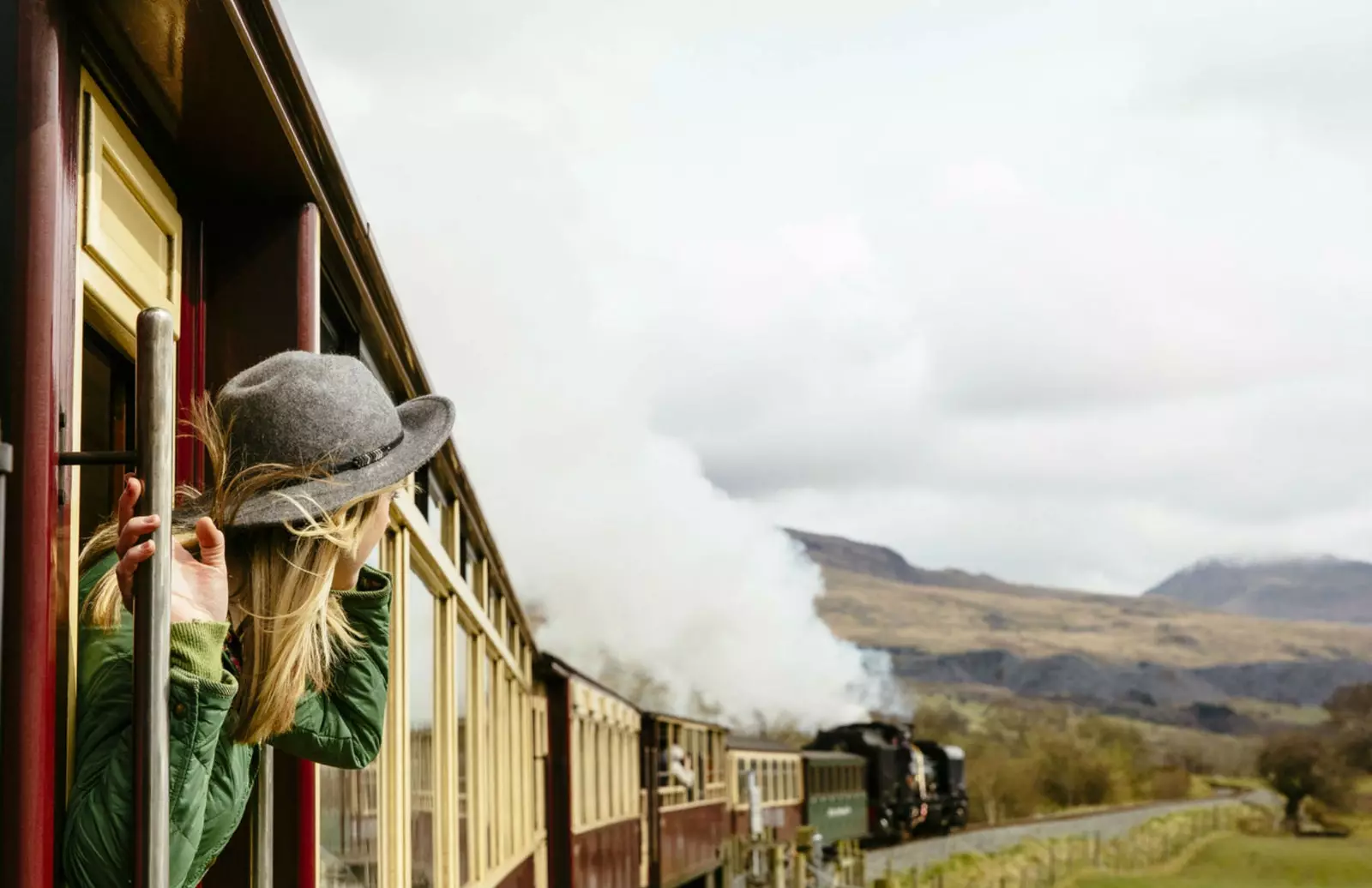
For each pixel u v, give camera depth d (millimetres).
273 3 2400
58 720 1863
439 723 5523
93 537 2055
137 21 2268
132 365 2680
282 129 2801
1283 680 185875
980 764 130875
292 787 3271
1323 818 90625
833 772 35188
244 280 3262
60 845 1836
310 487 2062
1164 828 77312
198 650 1830
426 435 2299
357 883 3838
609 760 15945
